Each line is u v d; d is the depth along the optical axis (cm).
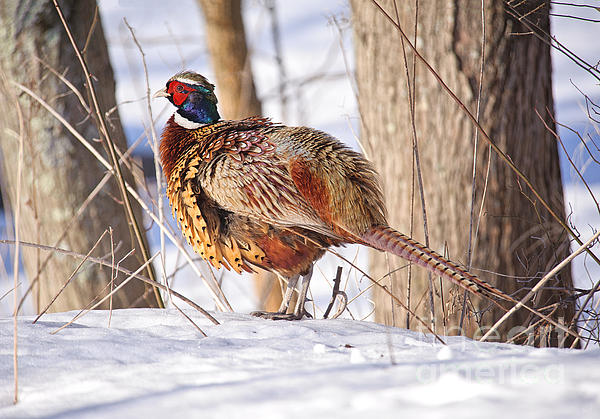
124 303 1106
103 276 1109
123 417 374
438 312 956
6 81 1084
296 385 407
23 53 1076
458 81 1048
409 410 350
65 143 1097
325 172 768
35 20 1075
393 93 1095
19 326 662
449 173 1057
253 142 812
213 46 2144
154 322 724
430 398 371
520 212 1048
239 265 830
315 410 360
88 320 730
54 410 407
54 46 1084
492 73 1039
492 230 1046
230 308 878
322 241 809
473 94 1046
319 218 776
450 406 351
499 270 1042
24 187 1109
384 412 349
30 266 1134
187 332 652
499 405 349
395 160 1104
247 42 2236
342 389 393
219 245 825
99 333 634
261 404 374
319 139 805
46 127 1091
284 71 2142
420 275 1017
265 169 790
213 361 504
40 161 1095
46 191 1102
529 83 1052
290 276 844
